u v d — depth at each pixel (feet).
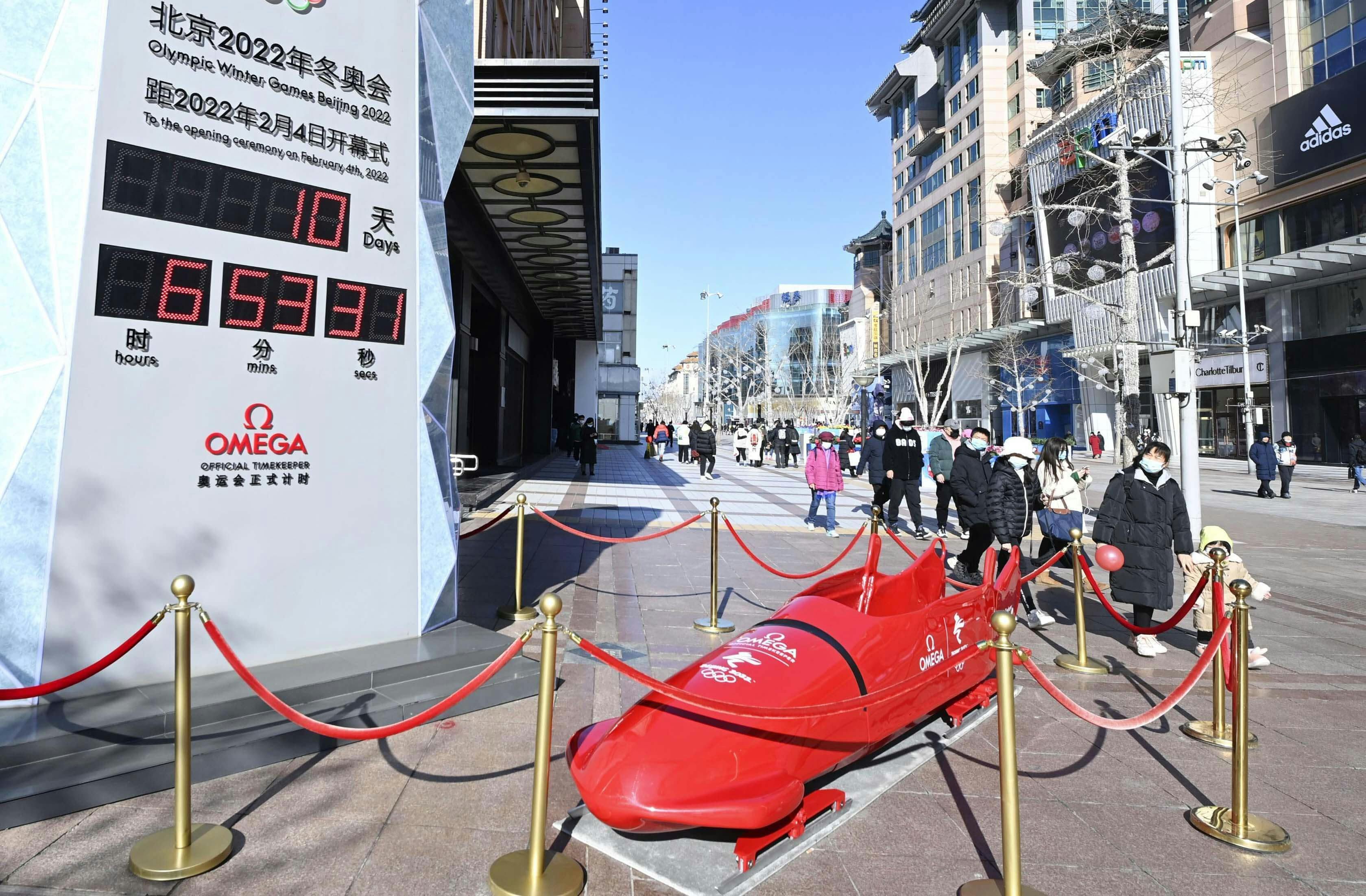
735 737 9.89
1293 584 29.96
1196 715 15.76
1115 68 86.99
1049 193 136.56
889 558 33.76
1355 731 15.01
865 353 247.70
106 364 12.98
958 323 177.68
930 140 187.21
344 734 9.59
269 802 10.96
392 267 17.03
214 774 11.62
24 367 12.30
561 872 9.25
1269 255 106.32
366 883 9.05
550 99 32.83
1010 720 8.54
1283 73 102.12
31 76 12.39
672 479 73.41
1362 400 94.94
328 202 15.83
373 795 11.25
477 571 28.25
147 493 13.41
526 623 20.97
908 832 10.66
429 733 13.65
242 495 14.57
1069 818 11.21
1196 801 11.85
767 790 9.50
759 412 191.31
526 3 57.52
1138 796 12.00
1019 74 157.58
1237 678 10.96
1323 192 98.17
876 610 14.38
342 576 16.08
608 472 80.64
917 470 40.32
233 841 9.81
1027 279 88.43
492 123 33.50
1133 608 23.29
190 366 13.91
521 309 76.54
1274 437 106.11
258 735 12.16
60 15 12.60
